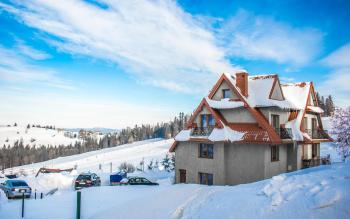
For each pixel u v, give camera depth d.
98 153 158.50
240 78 29.83
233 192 11.75
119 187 22.03
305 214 7.73
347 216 7.06
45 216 14.92
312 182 9.67
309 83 33.78
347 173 9.94
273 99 29.12
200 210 10.62
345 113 33.31
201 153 30.28
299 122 30.36
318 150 34.75
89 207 16.34
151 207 12.45
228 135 27.27
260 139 25.78
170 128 188.12
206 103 29.92
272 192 9.83
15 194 24.33
